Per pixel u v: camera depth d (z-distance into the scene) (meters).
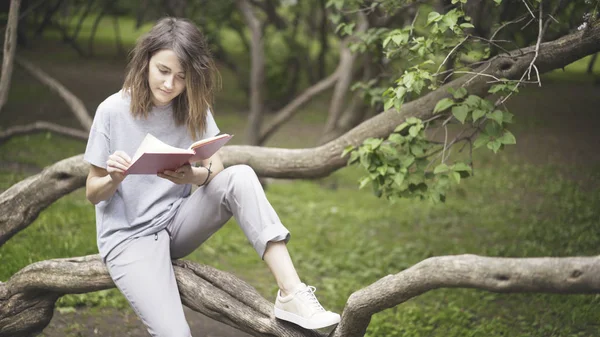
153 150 3.04
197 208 3.46
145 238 3.46
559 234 8.12
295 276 3.23
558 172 11.77
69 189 4.43
